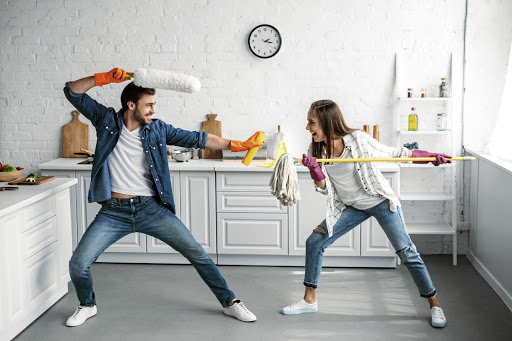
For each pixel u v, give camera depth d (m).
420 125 4.88
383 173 4.47
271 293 4.06
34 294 3.54
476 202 4.67
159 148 3.46
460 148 4.88
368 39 4.82
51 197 3.76
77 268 3.42
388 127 4.90
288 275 4.45
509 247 3.82
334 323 3.54
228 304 3.65
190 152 4.86
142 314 3.71
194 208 4.63
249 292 4.09
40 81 5.02
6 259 3.20
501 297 3.96
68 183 3.93
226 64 4.92
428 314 3.67
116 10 4.91
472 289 4.14
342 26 4.83
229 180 4.59
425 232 4.71
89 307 3.63
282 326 3.50
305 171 4.52
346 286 4.20
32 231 3.50
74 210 4.72
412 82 4.84
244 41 4.89
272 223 4.61
